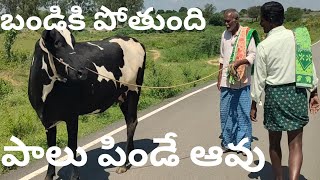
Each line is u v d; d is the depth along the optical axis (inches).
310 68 184.4
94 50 243.3
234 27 260.8
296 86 184.7
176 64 1002.7
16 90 580.1
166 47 1603.1
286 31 189.8
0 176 247.3
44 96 212.7
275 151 202.1
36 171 252.7
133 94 268.8
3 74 693.9
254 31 259.6
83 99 226.2
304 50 184.9
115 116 410.0
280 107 188.5
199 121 377.4
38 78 211.5
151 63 823.1
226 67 266.2
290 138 193.9
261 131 336.2
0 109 449.1
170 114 409.7
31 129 361.7
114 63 249.9
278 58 186.2
